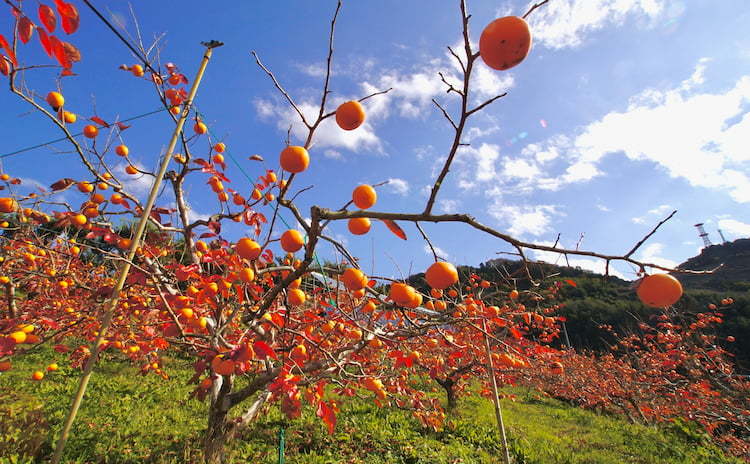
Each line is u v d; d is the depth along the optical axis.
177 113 3.05
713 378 7.86
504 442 2.58
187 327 2.97
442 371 4.50
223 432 3.37
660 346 10.29
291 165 1.46
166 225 3.28
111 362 6.98
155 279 2.79
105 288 3.04
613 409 10.05
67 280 3.95
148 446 3.65
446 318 2.88
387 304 2.03
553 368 4.77
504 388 11.55
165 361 7.50
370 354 4.82
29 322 3.31
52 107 2.62
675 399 8.52
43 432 3.45
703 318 8.70
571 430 7.15
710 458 6.06
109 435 3.82
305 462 3.73
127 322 4.41
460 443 5.03
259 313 2.57
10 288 4.17
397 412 5.66
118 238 2.78
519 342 5.05
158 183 2.17
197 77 2.40
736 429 7.94
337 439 4.39
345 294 3.33
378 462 3.99
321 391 2.69
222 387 3.31
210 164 3.18
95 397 5.10
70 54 1.74
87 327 4.17
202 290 2.94
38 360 6.50
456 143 1.21
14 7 1.54
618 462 5.24
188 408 5.14
